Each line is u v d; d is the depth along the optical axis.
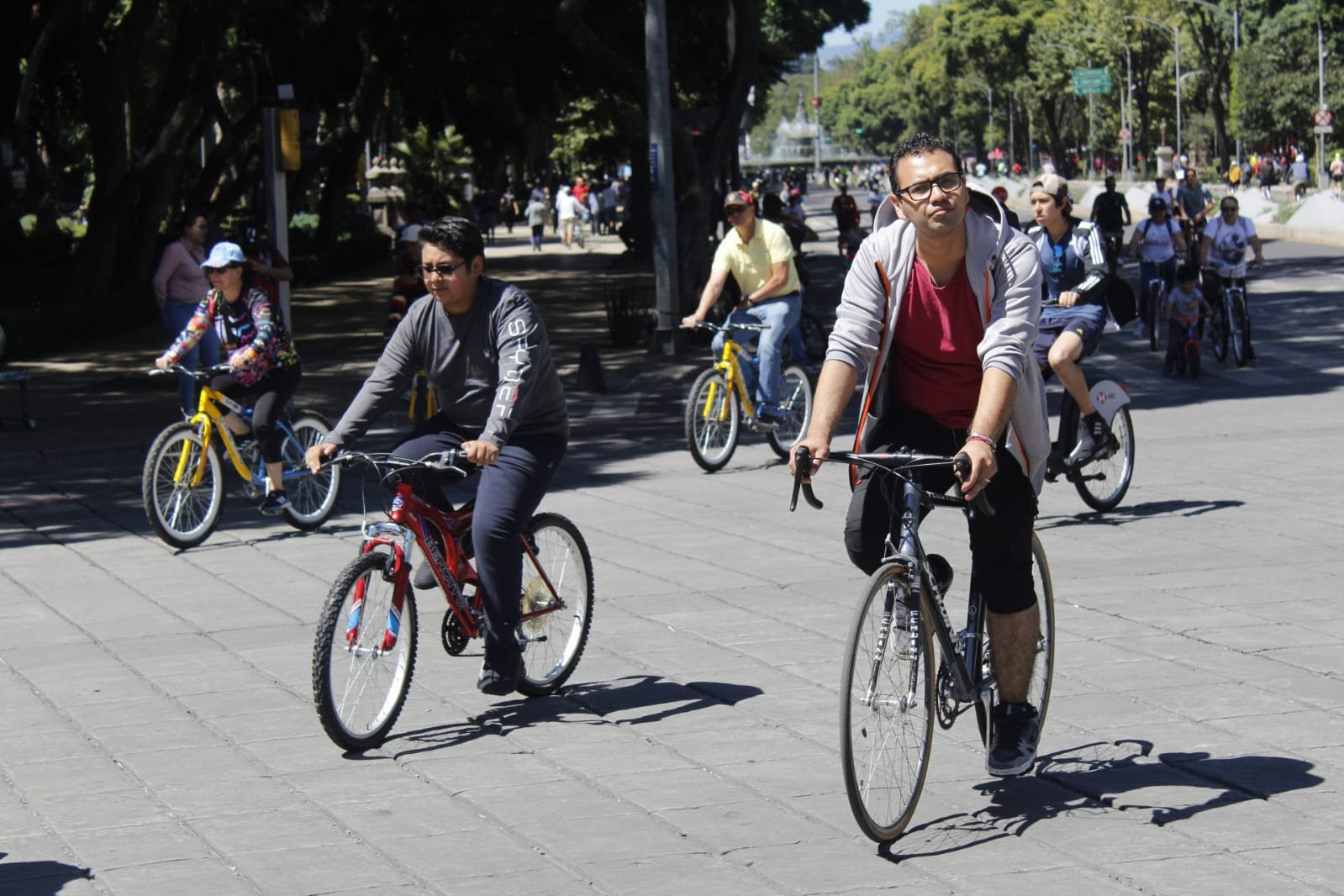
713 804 4.91
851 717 4.32
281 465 9.63
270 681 6.47
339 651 5.44
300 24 28.73
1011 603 4.75
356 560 5.55
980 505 4.52
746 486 11.20
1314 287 27.56
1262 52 73.12
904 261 4.50
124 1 32.72
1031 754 4.85
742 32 22.53
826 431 4.44
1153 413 14.16
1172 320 16.67
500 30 24.55
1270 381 16.17
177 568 8.82
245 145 38.34
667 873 4.36
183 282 13.83
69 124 30.03
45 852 4.62
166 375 18.52
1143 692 5.97
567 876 4.37
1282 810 4.72
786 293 11.97
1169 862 4.35
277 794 5.11
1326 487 10.30
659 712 5.93
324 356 20.80
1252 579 7.80
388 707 5.66
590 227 59.47
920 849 4.50
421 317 5.77
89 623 7.54
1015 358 4.41
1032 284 4.50
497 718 5.93
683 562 8.63
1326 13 63.34
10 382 14.74
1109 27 86.75
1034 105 112.19
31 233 37.28
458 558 5.95
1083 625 7.00
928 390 4.68
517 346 5.66
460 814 4.90
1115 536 8.98
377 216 51.88
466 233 5.64
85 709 6.09
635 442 13.55
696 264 21.84
